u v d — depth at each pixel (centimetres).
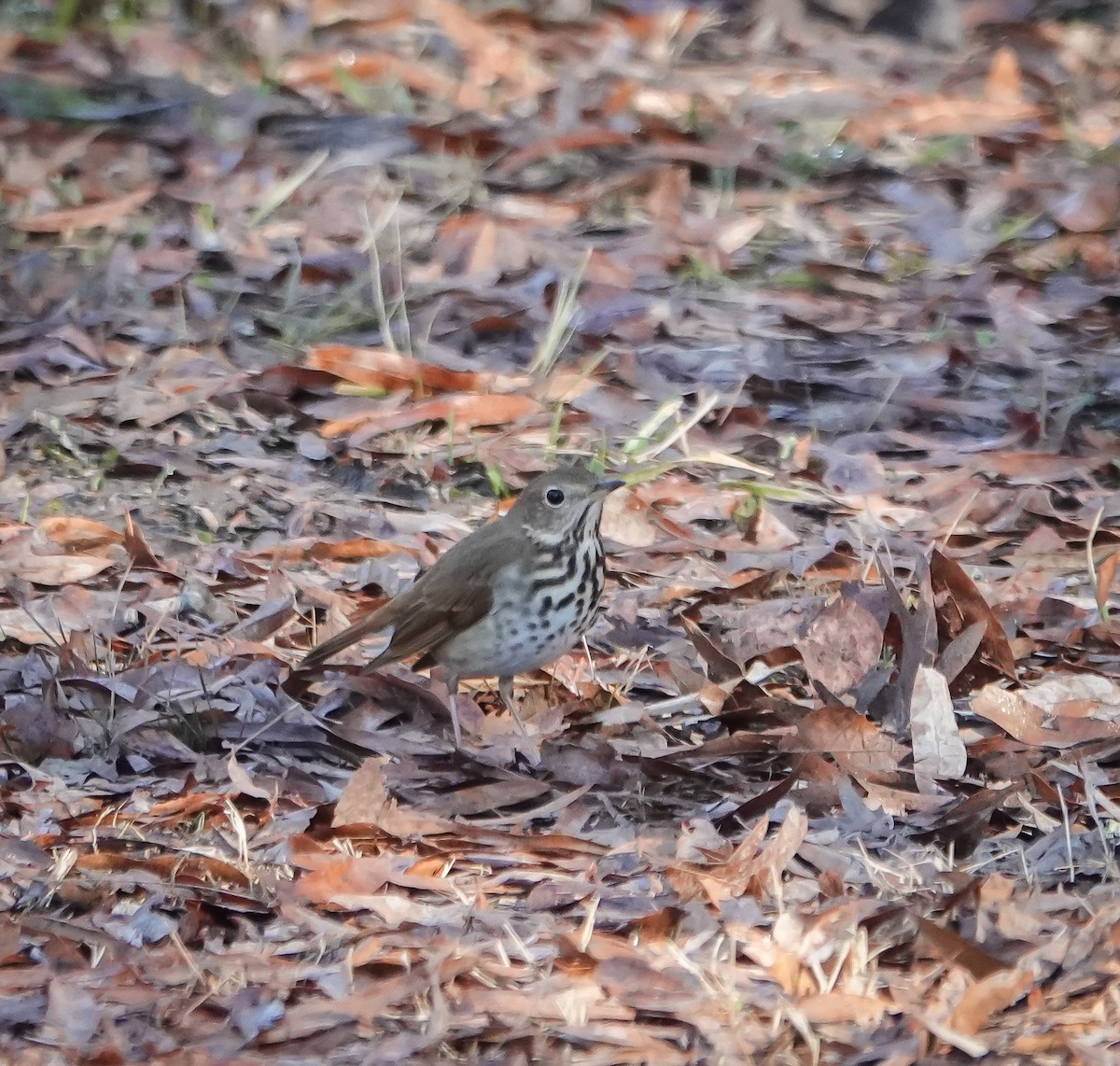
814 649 1048
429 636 1057
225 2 2311
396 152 1942
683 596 1204
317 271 1681
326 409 1466
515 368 1549
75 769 982
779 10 2419
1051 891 845
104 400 1460
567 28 2348
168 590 1195
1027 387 1531
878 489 1385
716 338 1595
